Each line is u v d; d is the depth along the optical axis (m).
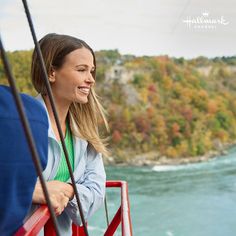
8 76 0.86
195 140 56.47
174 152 55.56
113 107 55.34
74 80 2.12
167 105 56.66
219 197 46.34
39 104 1.37
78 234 2.72
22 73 49.72
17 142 1.22
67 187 1.95
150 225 41.72
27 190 1.27
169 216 43.12
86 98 2.18
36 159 0.91
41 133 1.31
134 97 55.72
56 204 1.79
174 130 56.00
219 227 41.41
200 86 57.28
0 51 0.85
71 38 2.19
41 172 0.93
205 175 51.84
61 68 2.13
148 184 50.50
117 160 53.81
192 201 45.91
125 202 2.30
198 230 40.94
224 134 57.47
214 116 57.62
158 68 56.41
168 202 45.91
